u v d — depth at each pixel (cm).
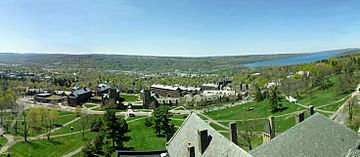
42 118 16500
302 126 5181
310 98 17988
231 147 4453
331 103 15612
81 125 16262
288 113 15425
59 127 16800
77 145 13338
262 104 19150
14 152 12769
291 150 4775
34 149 13088
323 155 4728
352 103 12581
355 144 5075
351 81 17938
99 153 11512
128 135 14212
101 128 13038
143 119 17938
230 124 5597
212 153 4772
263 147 5012
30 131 15925
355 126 10069
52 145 13538
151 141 12988
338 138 5081
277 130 12706
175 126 15738
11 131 15950
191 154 4891
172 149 6034
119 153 7888
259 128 13638
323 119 5397
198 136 5109
